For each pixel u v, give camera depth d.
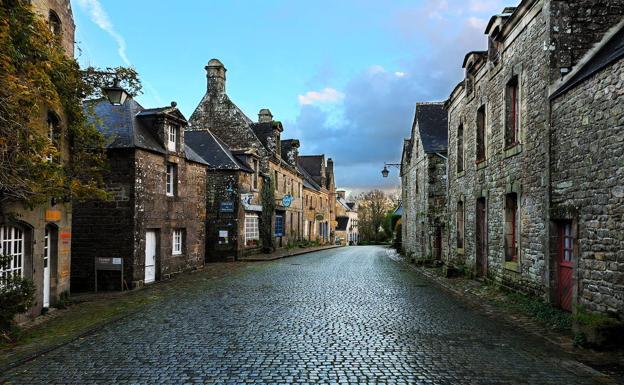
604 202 7.19
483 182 13.88
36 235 9.95
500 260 12.34
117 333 7.99
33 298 8.35
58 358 6.46
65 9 11.67
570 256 8.73
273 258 25.80
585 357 6.27
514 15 10.91
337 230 74.50
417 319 9.00
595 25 9.12
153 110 17.27
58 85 9.93
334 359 6.25
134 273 14.77
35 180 8.38
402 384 5.25
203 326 8.45
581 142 7.94
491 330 7.99
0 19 7.20
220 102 30.86
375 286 14.17
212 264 22.98
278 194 32.75
